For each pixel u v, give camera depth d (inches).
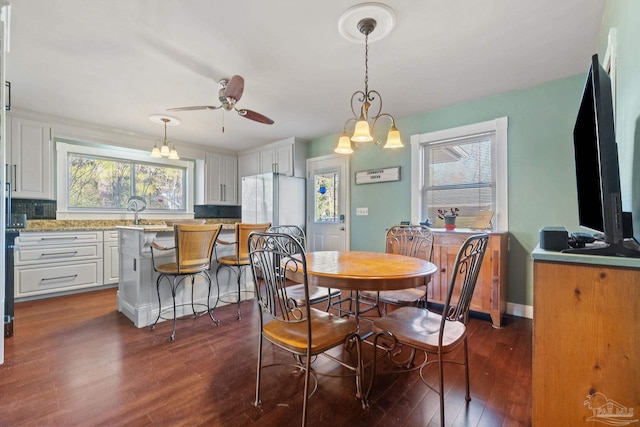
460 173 128.6
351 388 67.6
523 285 111.0
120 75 100.1
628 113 56.2
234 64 92.7
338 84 107.3
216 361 79.4
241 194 215.0
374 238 155.3
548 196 105.8
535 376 43.2
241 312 118.1
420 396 64.6
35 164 139.3
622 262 37.9
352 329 61.2
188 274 98.4
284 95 117.2
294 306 79.5
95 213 168.1
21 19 71.1
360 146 161.5
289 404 61.7
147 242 104.2
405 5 66.6
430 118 134.9
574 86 101.0
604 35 72.0
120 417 57.1
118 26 74.2
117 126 158.7
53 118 143.3
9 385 67.3
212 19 71.5
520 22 72.7
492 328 102.1
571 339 41.0
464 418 57.6
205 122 151.8
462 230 116.5
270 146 197.3
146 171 190.4
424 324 63.2
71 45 82.4
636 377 37.7
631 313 37.8
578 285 40.5
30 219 149.0
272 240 61.2
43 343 89.1
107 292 148.7
